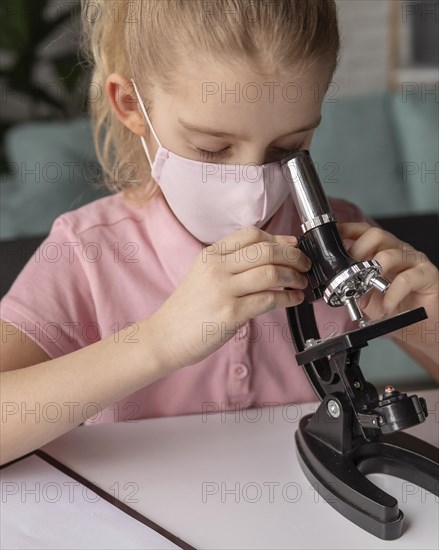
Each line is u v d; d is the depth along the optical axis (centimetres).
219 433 102
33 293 116
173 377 121
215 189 99
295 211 125
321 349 82
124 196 126
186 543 79
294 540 80
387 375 227
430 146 308
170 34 91
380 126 311
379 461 92
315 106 93
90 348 100
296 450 96
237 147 94
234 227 105
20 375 99
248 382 123
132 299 121
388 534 79
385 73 370
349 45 362
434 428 102
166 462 96
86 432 104
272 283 87
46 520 84
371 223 140
